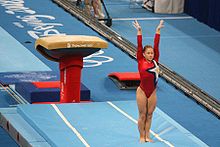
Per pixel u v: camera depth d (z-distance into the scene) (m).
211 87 24.73
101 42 21.30
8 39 29.03
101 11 32.59
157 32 17.97
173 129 19.48
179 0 35.94
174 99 23.28
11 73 24.52
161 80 25.16
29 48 28.03
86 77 25.12
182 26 33.44
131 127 19.34
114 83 24.59
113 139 18.34
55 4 35.69
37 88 22.08
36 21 32.16
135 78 24.31
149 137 18.34
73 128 19.05
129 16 34.81
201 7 34.25
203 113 22.06
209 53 29.08
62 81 21.53
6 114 20.38
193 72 26.38
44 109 20.45
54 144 17.84
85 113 20.33
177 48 29.56
